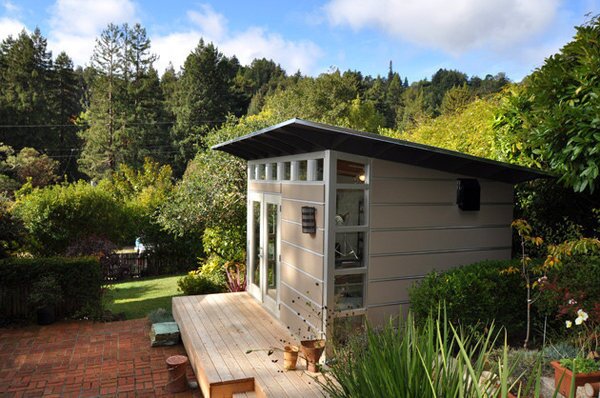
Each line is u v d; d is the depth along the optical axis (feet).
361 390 8.05
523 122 19.30
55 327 25.00
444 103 94.48
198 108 115.34
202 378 15.66
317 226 16.51
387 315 17.04
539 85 16.58
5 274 25.57
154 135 110.52
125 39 109.60
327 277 15.87
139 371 18.61
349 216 16.37
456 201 18.20
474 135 25.76
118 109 106.22
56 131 111.34
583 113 14.44
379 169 16.71
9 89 108.37
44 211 37.58
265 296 23.07
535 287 15.52
